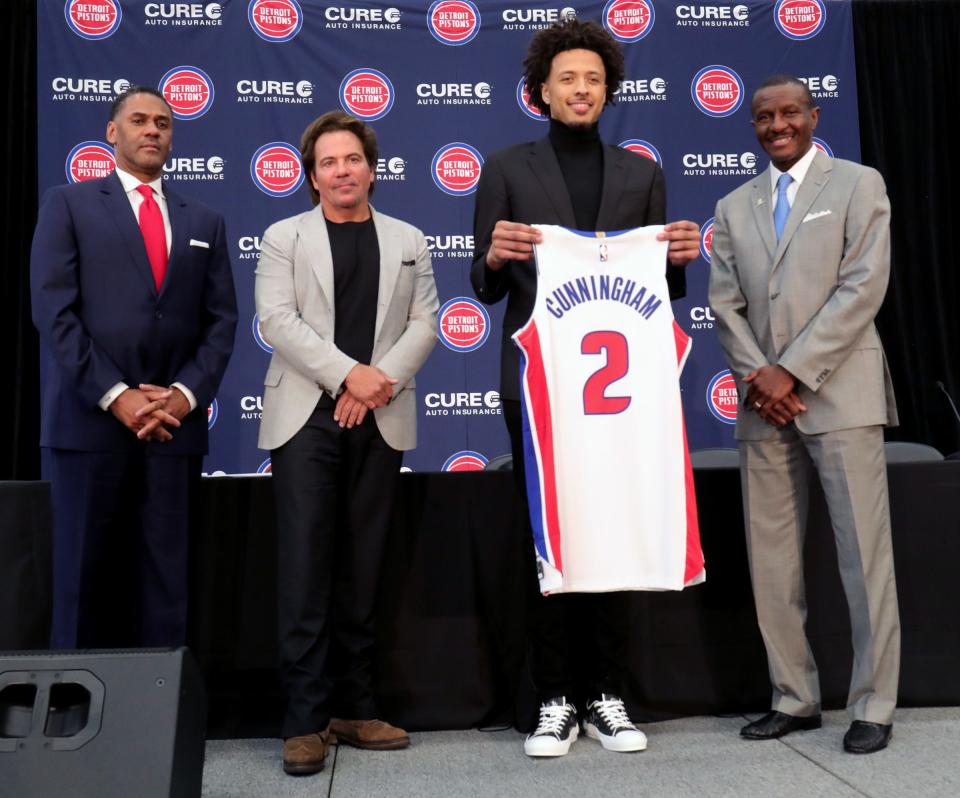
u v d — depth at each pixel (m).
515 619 2.78
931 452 3.60
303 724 2.43
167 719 1.73
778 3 4.96
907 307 5.06
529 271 2.62
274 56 4.79
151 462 2.52
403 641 2.76
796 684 2.63
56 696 1.81
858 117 5.02
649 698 2.80
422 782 2.29
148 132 2.64
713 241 2.90
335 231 2.69
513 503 2.81
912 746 2.47
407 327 2.72
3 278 4.73
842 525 2.58
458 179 4.85
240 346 4.69
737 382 2.76
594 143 2.70
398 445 2.63
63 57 4.68
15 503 2.67
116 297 2.54
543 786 2.23
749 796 2.12
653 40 4.91
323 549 2.54
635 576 2.48
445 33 4.88
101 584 2.53
